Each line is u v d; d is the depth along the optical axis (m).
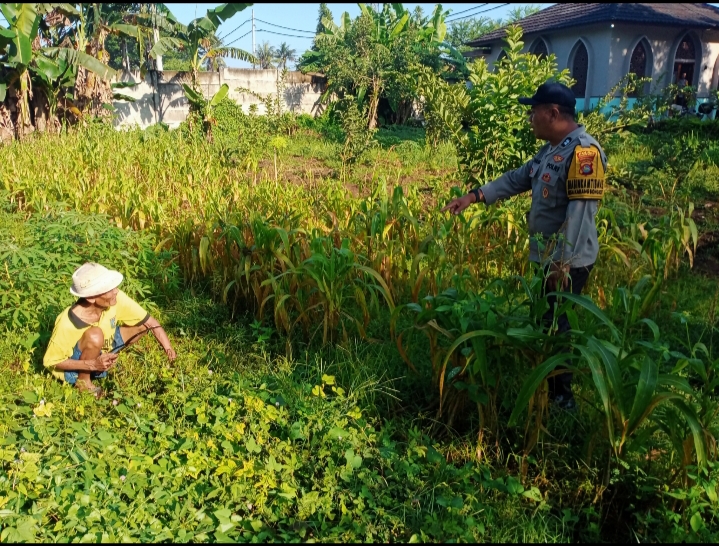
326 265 4.48
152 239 6.20
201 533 2.82
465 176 7.95
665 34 19.86
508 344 3.28
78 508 2.84
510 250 5.92
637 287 3.46
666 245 5.83
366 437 3.45
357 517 2.97
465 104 7.67
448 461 3.44
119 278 4.06
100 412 3.78
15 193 7.77
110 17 15.90
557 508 3.10
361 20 18.55
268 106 16.36
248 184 8.51
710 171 9.87
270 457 3.24
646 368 2.78
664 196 7.98
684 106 17.11
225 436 3.40
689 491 2.89
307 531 2.93
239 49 17.98
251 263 5.38
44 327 4.72
